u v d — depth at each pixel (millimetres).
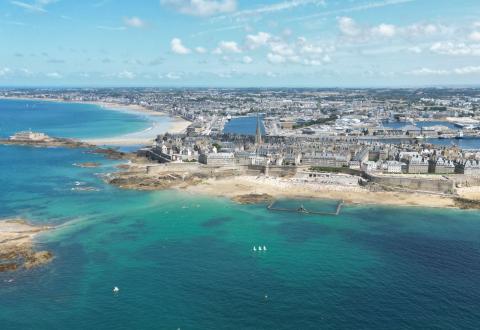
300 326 167250
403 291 194375
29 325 166125
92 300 183750
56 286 195500
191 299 185375
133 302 182625
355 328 166375
